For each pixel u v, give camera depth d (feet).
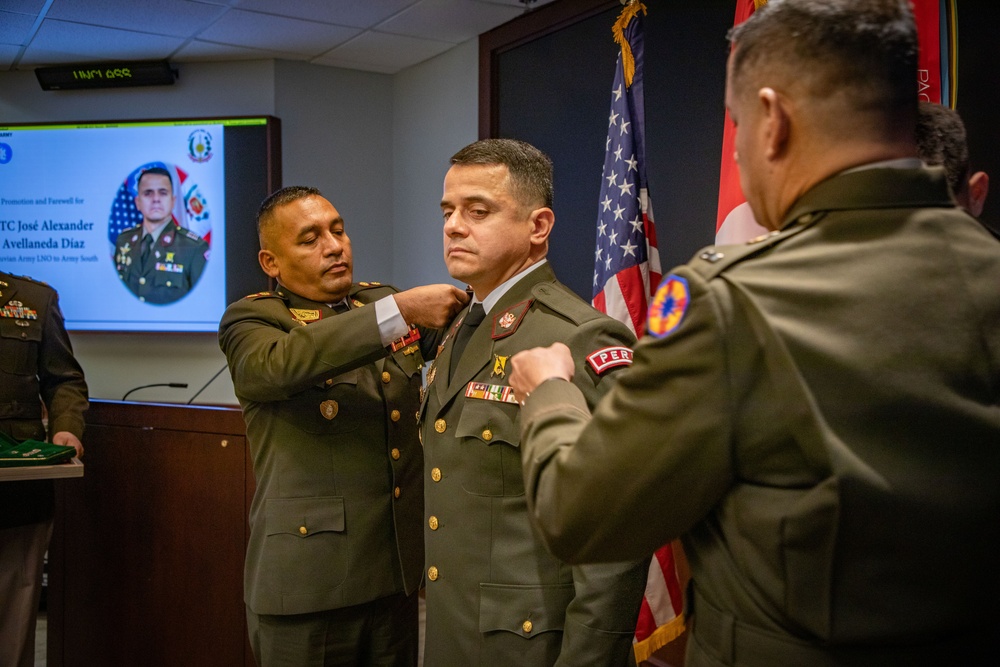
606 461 2.36
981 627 2.31
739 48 2.52
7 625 7.22
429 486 4.46
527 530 4.05
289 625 5.37
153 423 8.41
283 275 5.74
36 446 6.70
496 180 4.29
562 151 10.59
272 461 5.53
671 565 6.56
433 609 4.35
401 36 11.68
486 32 11.54
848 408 2.12
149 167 12.71
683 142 9.03
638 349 2.41
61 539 8.86
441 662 4.27
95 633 8.71
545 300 4.24
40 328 8.07
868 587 2.16
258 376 5.01
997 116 6.11
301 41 11.86
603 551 2.47
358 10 10.63
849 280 2.23
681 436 2.25
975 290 2.23
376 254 13.57
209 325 12.75
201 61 12.80
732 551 2.40
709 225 8.76
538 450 2.65
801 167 2.40
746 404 2.22
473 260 4.32
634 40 7.22
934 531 2.13
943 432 2.14
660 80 9.29
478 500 4.16
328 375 4.89
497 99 11.54
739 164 2.59
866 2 2.31
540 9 10.64
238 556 8.02
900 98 2.34
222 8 10.50
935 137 3.70
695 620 2.66
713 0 8.63
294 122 12.84
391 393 5.68
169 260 12.76
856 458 2.09
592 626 3.73
